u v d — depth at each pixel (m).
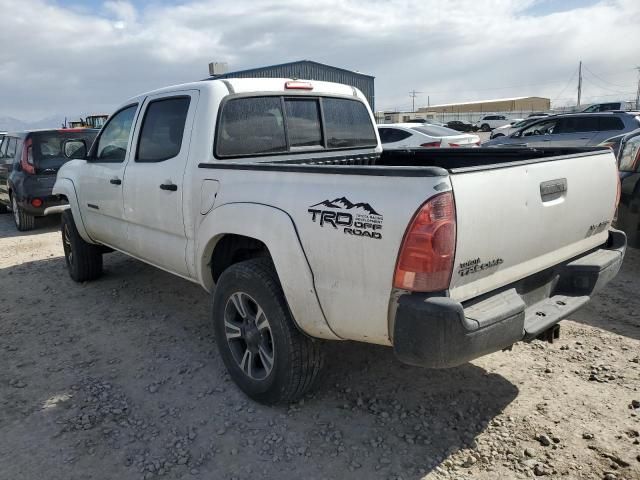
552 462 2.66
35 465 2.79
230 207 3.19
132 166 4.25
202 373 3.72
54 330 4.56
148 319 4.73
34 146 8.54
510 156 4.12
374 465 2.71
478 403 3.21
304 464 2.74
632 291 4.99
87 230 5.26
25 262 6.84
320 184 2.71
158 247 4.11
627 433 2.85
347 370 3.66
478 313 2.44
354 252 2.54
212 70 22.00
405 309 2.36
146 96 4.26
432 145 11.28
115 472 2.73
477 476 2.60
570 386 3.34
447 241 2.29
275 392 3.12
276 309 2.99
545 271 3.02
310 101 4.20
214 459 2.80
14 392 3.53
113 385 3.59
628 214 5.28
